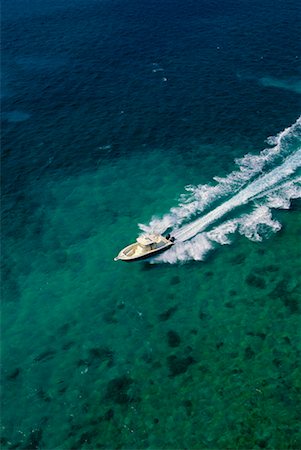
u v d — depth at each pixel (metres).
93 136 79.12
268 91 86.94
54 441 42.12
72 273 56.91
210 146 74.94
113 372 46.62
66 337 50.16
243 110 82.38
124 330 50.31
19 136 80.31
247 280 54.12
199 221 61.59
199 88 88.50
